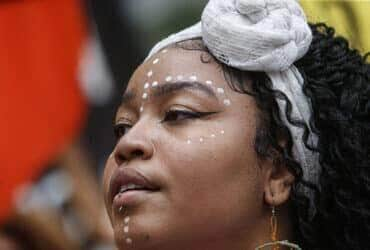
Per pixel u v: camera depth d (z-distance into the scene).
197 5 7.88
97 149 5.99
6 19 5.59
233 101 3.17
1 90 5.52
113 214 3.13
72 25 5.72
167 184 3.08
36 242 5.46
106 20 6.31
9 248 5.39
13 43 5.59
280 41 3.18
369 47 3.85
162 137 3.13
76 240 5.56
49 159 5.55
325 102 3.25
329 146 3.25
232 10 3.22
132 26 6.71
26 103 5.56
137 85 3.25
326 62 3.34
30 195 5.46
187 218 3.08
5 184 5.43
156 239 3.06
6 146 5.45
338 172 3.25
